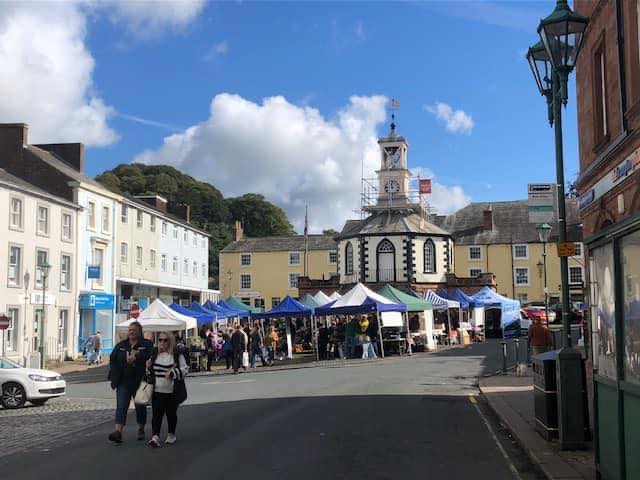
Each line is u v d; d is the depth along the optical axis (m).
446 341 40.59
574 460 8.56
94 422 13.88
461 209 77.06
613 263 6.62
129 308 46.72
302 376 23.11
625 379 6.37
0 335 33.06
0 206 33.59
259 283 77.56
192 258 61.03
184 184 96.81
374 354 31.44
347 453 9.61
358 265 57.16
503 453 9.58
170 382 10.37
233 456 9.48
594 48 16.69
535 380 10.70
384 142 60.12
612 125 15.15
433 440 10.58
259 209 99.94
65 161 45.16
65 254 39.41
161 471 8.60
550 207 14.45
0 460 9.76
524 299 69.50
